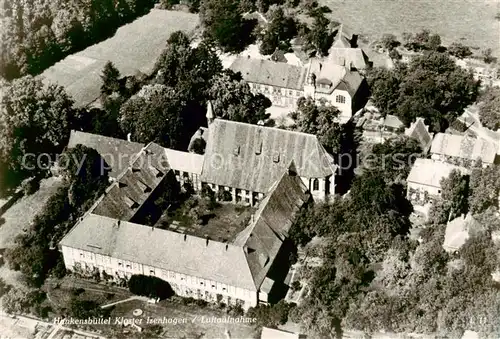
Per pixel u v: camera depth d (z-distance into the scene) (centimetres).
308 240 19050
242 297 17038
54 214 19838
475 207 18900
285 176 19725
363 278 17712
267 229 18075
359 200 18912
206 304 17462
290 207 19312
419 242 18525
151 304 17488
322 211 19125
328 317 16225
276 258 18050
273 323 16562
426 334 16125
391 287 17312
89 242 18012
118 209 19150
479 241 17600
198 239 17412
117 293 17875
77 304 17150
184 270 17212
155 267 17488
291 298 17338
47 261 18638
